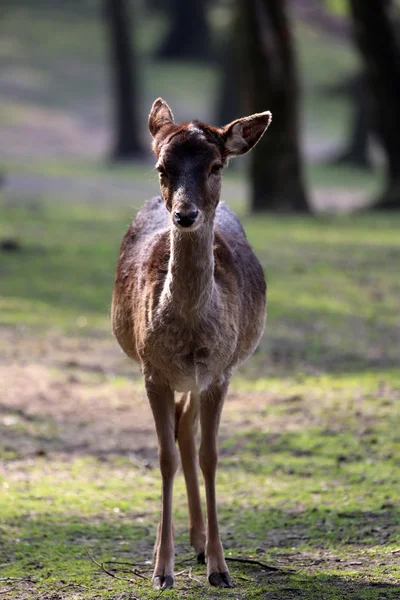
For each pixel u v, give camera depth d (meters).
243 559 7.89
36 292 18.39
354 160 48.50
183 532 8.74
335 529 8.56
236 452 10.79
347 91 61.16
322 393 12.79
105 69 62.91
